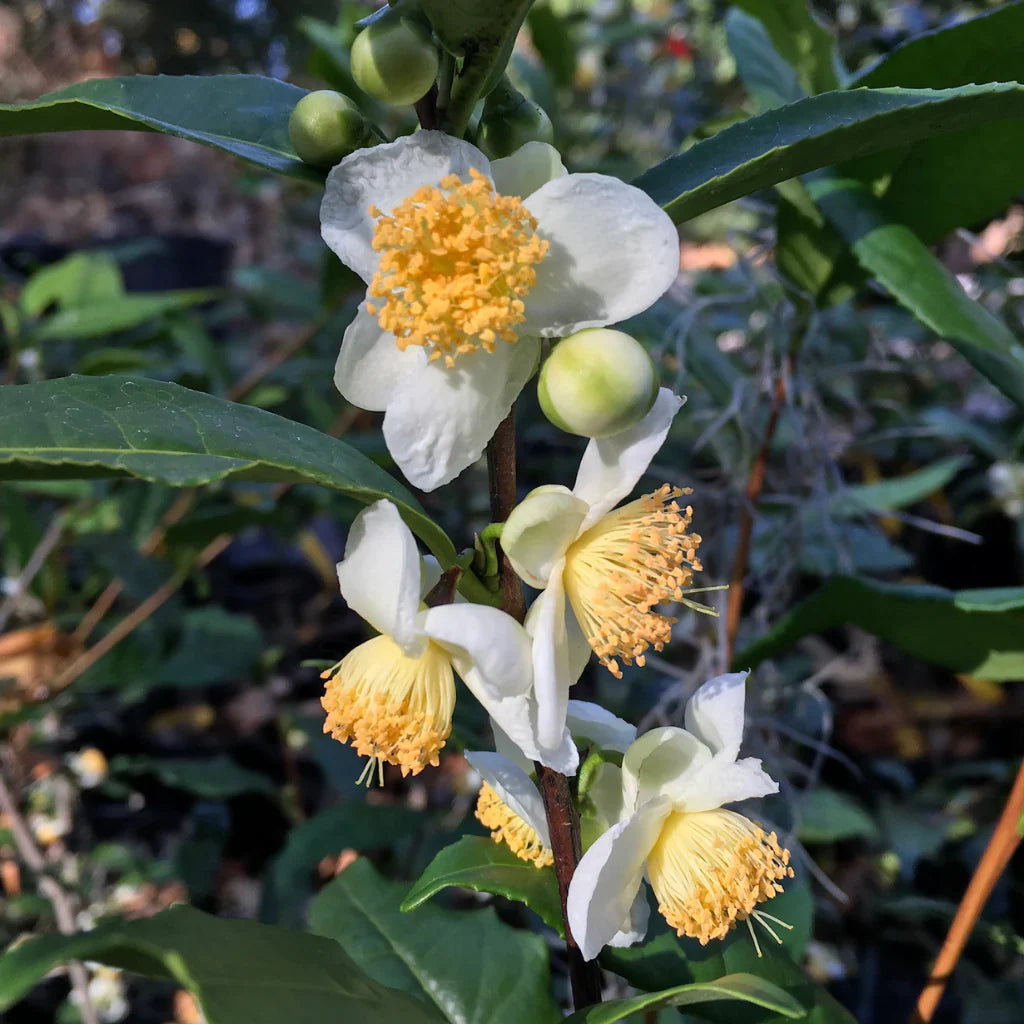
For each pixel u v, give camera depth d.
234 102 0.11
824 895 0.27
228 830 0.31
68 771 0.29
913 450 0.39
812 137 0.10
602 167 0.34
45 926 0.27
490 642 0.09
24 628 0.30
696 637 0.22
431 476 0.10
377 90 0.10
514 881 0.12
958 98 0.10
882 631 0.16
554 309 0.10
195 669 0.31
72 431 0.09
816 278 0.18
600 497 0.10
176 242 0.70
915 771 0.33
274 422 0.10
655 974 0.12
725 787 0.11
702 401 0.27
